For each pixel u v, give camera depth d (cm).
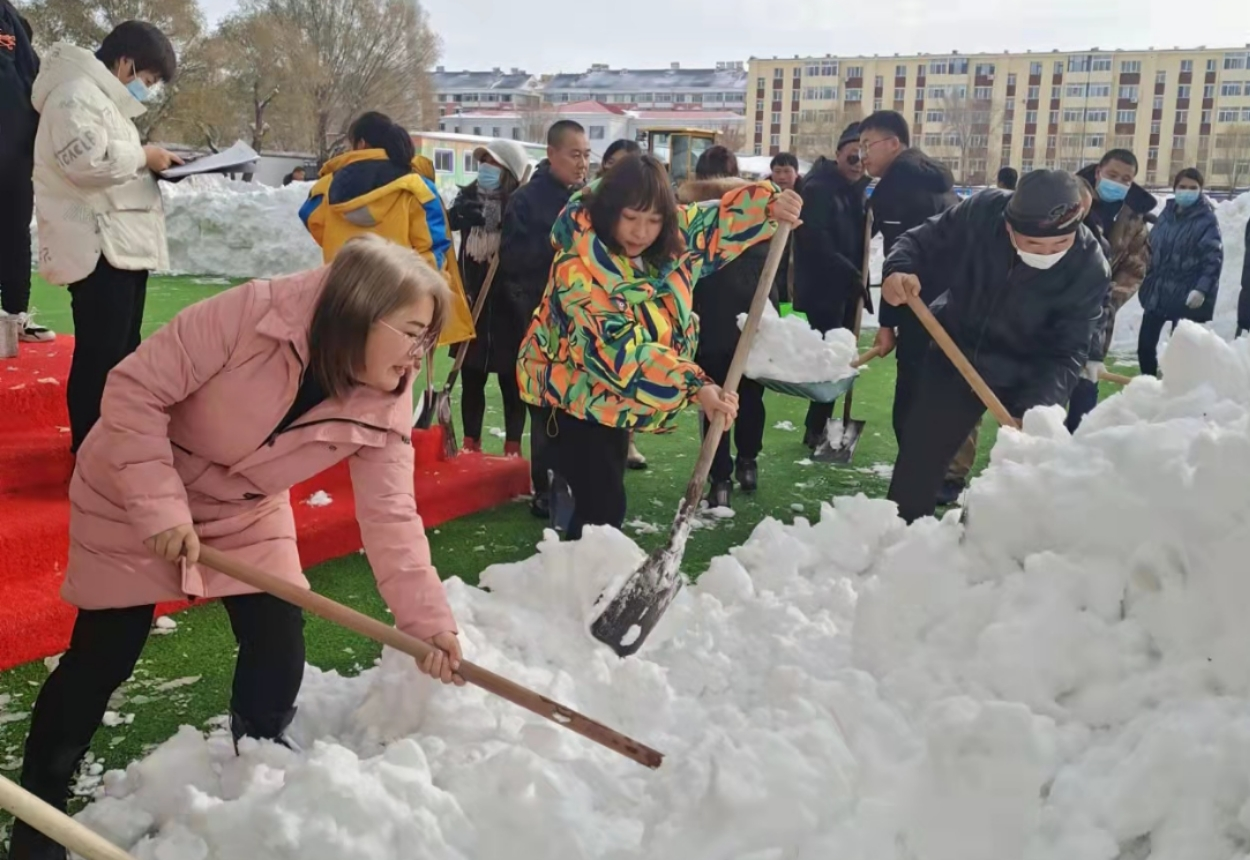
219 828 206
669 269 333
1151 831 188
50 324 860
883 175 584
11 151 461
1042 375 379
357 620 216
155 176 381
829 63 7681
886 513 355
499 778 219
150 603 218
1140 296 851
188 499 222
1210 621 213
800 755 212
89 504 212
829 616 308
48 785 219
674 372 325
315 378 214
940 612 251
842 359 445
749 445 517
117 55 369
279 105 4081
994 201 375
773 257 358
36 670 305
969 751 199
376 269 202
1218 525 214
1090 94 7106
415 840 203
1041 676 223
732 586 330
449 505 458
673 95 10569
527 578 336
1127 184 604
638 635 295
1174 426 241
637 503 495
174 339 206
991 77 7294
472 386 523
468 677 223
